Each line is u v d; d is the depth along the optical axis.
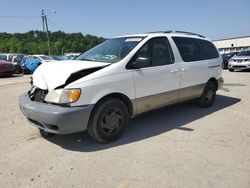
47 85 4.10
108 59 4.68
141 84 4.66
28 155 3.95
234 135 4.71
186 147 4.18
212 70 6.50
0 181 3.26
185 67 5.57
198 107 6.67
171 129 5.03
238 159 3.76
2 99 8.09
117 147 4.21
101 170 3.49
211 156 3.86
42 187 3.13
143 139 4.53
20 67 18.98
